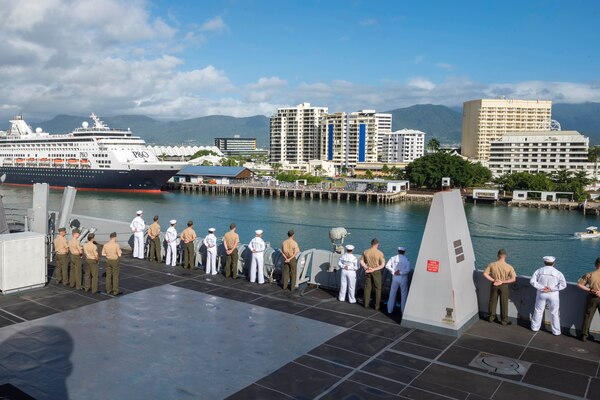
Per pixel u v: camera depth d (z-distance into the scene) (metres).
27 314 10.61
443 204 9.77
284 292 12.49
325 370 8.09
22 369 7.96
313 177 150.25
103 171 113.44
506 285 10.26
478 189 118.00
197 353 8.66
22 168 124.62
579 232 71.88
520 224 81.25
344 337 9.53
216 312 10.88
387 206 104.62
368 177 171.25
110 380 7.62
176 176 144.12
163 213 87.56
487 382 7.75
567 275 49.62
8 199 96.62
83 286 12.85
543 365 8.38
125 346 8.93
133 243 17.34
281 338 9.42
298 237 66.00
